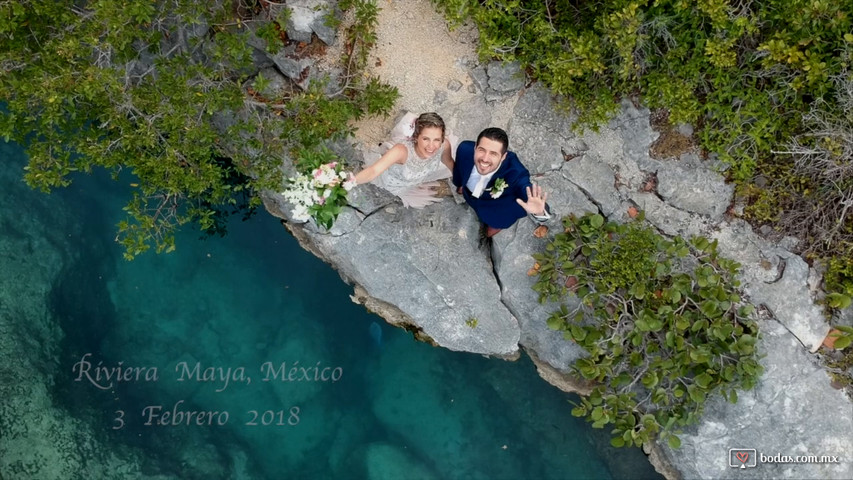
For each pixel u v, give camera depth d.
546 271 5.79
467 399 6.50
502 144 4.48
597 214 5.64
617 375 5.89
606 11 5.31
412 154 4.78
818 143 5.31
